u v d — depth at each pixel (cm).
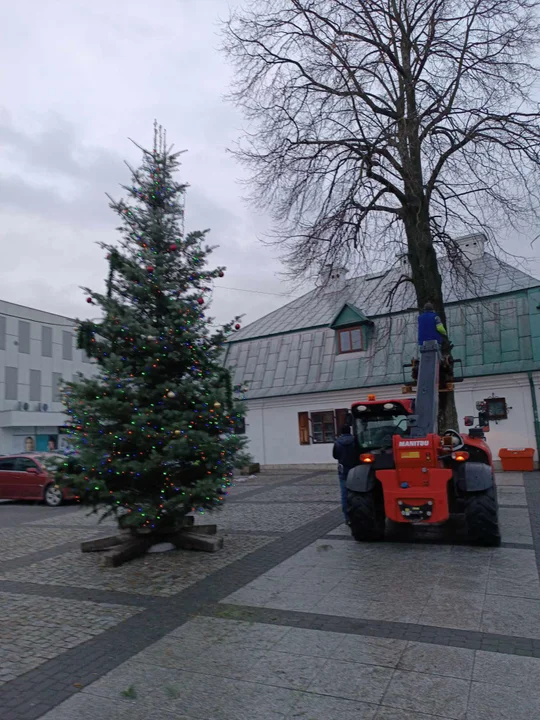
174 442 716
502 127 1255
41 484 1593
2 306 3938
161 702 378
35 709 375
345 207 1304
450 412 1234
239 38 1396
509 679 387
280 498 1380
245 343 2627
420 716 347
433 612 523
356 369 2228
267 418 2402
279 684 396
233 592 613
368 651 443
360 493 814
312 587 619
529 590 572
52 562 802
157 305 811
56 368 4312
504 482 1520
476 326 1983
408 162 1240
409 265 1413
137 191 831
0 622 549
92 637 498
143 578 684
